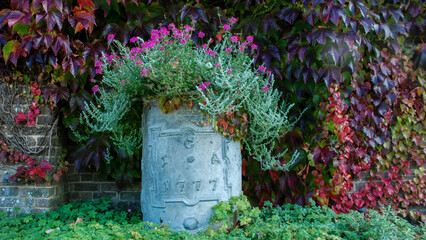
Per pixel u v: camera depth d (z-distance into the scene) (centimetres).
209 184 263
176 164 261
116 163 350
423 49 377
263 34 333
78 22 306
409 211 380
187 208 260
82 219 298
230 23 313
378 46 367
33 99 328
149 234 239
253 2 344
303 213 297
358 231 270
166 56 247
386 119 367
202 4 343
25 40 301
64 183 355
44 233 265
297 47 317
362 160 359
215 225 263
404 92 377
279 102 334
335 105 327
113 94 289
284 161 331
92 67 320
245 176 343
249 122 302
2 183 327
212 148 266
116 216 312
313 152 328
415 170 382
